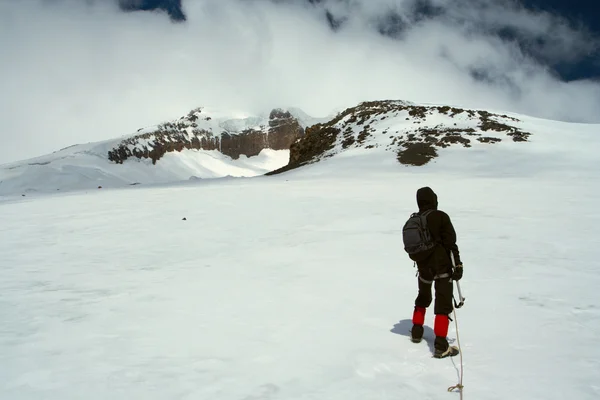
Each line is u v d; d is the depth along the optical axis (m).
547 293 6.40
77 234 14.50
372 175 41.41
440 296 4.55
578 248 9.72
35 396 3.59
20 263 10.12
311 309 5.99
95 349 4.65
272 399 3.53
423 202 5.00
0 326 5.48
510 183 28.80
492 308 5.82
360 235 12.29
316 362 4.25
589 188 24.38
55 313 6.05
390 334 5.00
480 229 12.59
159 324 5.49
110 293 7.18
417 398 3.54
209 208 20.09
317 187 29.17
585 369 3.93
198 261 9.84
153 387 3.75
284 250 10.65
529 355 4.28
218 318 5.68
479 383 3.76
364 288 7.04
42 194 37.12
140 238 13.39
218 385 3.78
